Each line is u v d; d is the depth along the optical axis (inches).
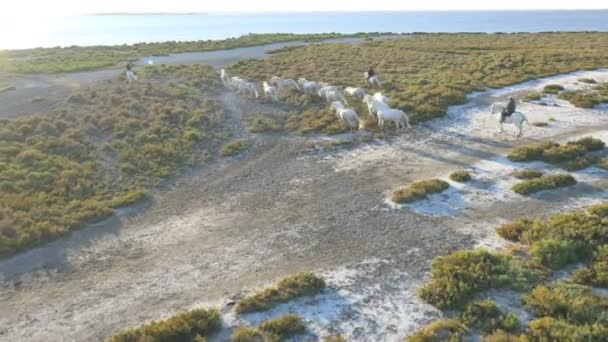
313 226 703.1
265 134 1170.0
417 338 427.8
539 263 543.5
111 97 1417.3
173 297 537.0
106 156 1035.9
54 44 6884.8
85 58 2332.7
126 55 2396.7
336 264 588.7
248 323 476.7
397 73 1710.1
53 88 1624.0
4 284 581.6
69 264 626.5
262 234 687.7
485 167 896.3
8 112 1338.6
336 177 900.6
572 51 2066.9
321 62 1942.7
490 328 441.4
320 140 1107.9
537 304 468.1
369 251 617.9
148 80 1697.8
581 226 609.0
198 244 668.1
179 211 791.1
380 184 851.4
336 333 457.1
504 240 622.2
